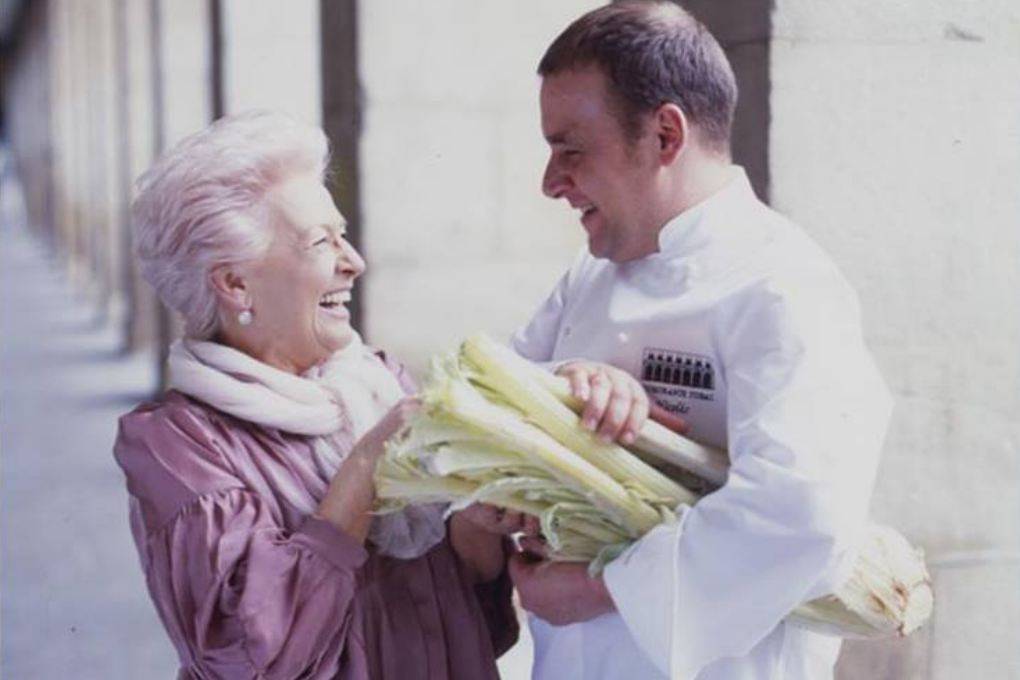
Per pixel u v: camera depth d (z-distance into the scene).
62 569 6.20
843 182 2.83
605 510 1.86
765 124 2.78
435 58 5.15
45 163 31.06
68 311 18.77
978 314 2.95
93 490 7.79
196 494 1.95
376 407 2.15
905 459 2.94
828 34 2.79
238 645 1.92
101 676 4.80
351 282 2.11
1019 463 3.01
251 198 1.99
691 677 1.82
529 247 5.33
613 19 1.93
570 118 1.95
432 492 1.89
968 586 3.01
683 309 1.95
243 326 2.06
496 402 1.84
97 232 18.94
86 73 20.52
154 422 2.02
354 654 2.00
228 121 2.03
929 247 2.89
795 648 2.04
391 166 5.15
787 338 1.82
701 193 1.97
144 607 5.62
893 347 2.90
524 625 4.34
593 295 2.17
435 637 2.12
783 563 1.77
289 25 7.18
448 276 5.25
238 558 1.91
